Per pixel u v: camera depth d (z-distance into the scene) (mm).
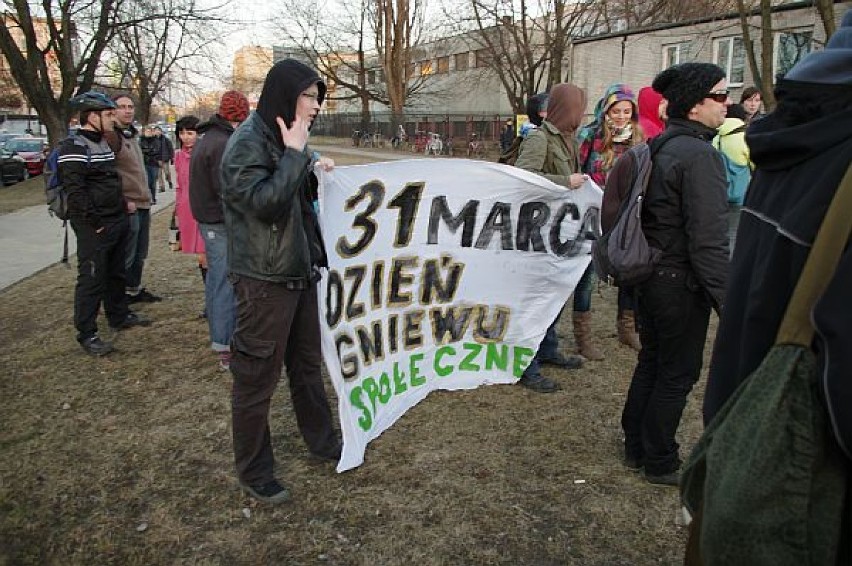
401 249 3742
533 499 3006
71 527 2791
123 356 4824
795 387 1237
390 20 41562
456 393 4152
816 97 1344
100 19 19797
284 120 2705
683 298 2846
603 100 4773
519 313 4211
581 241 4238
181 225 5387
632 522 2840
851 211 1223
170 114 40125
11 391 4207
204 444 3506
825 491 1225
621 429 3699
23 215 12898
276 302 2803
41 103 19312
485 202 3955
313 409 3266
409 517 2863
